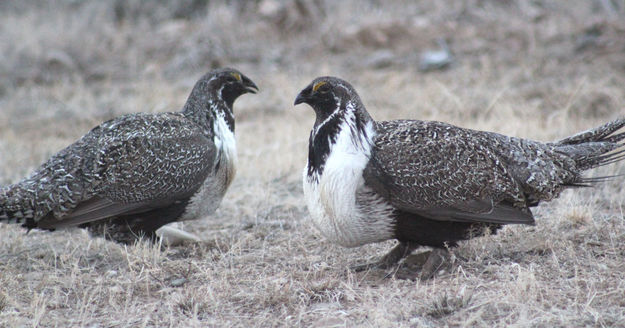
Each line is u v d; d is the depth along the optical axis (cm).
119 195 1066
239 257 1074
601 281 875
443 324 798
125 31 2966
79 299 931
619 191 1286
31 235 1245
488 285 893
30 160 1753
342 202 935
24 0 3356
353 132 948
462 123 1755
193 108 1176
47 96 2430
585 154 1045
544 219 1152
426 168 945
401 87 2216
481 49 2452
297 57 2603
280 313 862
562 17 2645
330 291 916
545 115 1817
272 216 1298
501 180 962
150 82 2478
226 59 2620
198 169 1114
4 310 895
